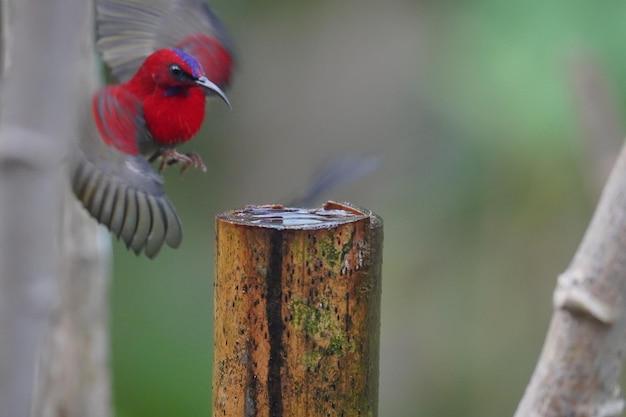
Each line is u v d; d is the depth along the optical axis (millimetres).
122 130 4625
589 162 7602
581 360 3396
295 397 3342
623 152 3357
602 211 3361
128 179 3705
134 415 11195
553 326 3463
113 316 11703
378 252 3410
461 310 11469
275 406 3355
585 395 3416
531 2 9562
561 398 3430
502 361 11195
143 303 11867
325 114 13477
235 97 13656
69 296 6285
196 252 12547
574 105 7668
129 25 5184
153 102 5012
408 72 13055
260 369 3348
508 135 9703
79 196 3605
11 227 2283
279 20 13742
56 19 2256
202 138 13430
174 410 11234
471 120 10156
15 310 2324
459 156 11203
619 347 3389
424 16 12977
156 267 12078
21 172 2266
